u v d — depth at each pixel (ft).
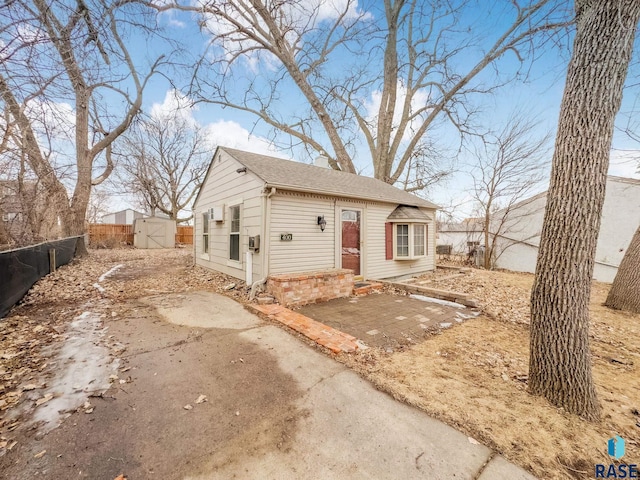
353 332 13.47
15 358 9.77
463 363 10.66
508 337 13.51
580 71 7.91
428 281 28.12
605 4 7.55
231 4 29.63
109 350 10.73
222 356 10.61
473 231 48.70
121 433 6.52
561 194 8.18
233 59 34.32
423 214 30.66
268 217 19.29
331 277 20.02
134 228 62.59
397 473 5.58
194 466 5.68
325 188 22.03
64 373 9.01
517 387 9.02
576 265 7.97
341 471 5.62
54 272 25.20
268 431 6.72
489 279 29.58
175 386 8.54
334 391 8.46
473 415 7.45
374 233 27.30
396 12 42.96
